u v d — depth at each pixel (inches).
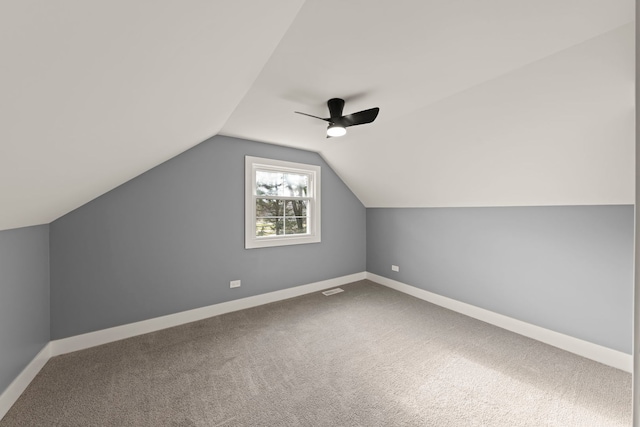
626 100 59.2
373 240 169.3
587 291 83.7
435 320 111.3
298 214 149.5
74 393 66.4
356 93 76.2
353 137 118.4
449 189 116.6
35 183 47.0
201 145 112.2
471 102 77.6
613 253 78.7
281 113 91.7
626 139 65.8
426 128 95.9
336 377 73.2
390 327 104.5
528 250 97.9
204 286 113.6
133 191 97.8
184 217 108.5
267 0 32.7
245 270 125.1
